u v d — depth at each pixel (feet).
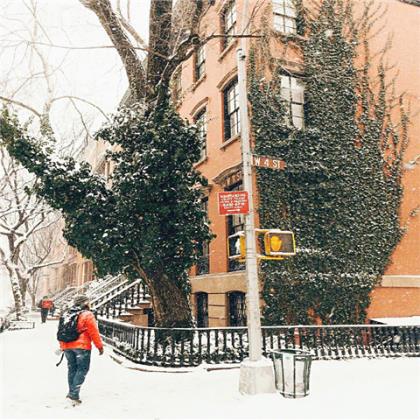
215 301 44.47
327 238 40.60
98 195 32.76
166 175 31.58
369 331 34.60
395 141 46.73
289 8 47.03
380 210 43.70
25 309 91.40
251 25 42.16
